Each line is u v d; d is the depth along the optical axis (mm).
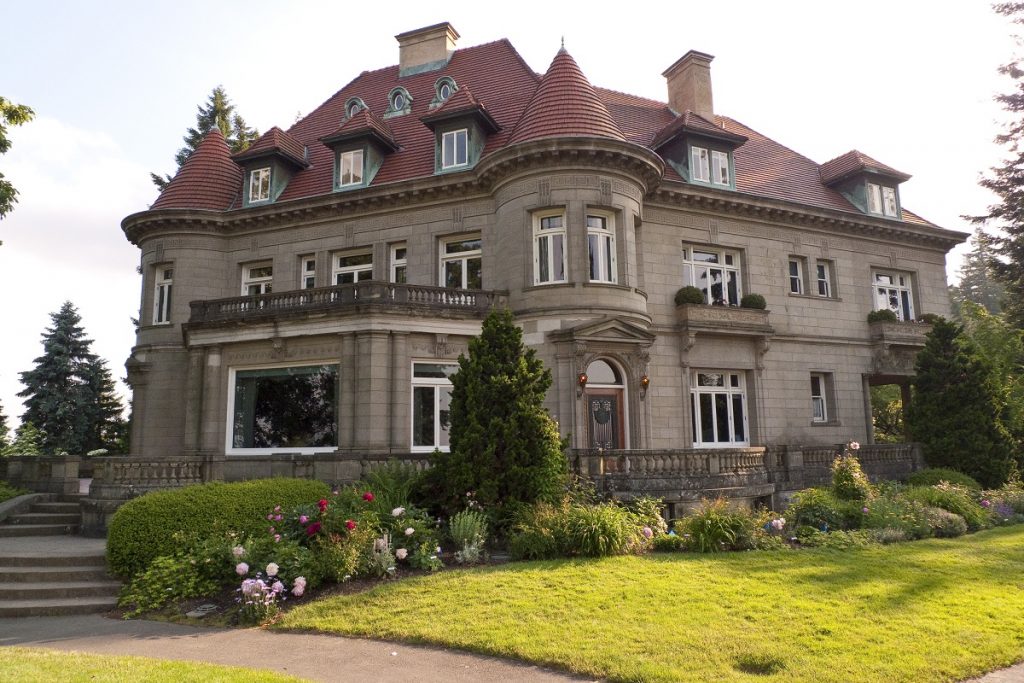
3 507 15422
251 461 15734
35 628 9125
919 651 7008
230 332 20188
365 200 22438
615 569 10227
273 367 20125
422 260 22031
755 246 24078
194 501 11375
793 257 25094
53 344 37062
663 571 10117
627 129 25547
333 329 19000
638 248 22125
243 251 24141
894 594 9016
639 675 6457
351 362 18781
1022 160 29266
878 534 12898
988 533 14117
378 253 22547
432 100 25984
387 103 27141
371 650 7539
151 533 10828
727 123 28703
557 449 13555
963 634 7531
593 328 19016
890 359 25594
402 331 18859
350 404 18562
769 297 24016
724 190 23078
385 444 18281
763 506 14664
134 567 10688
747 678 6383
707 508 12742
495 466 12992
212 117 40281
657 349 21797
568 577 9781
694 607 8453
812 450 18453
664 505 14641
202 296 23766
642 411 19672
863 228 25922
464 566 10875
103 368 38750
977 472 20281
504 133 22922
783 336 23828
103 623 9297
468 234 22016
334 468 15297
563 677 6625
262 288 24250
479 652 7344
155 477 15242
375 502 12180
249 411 20234
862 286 26016
